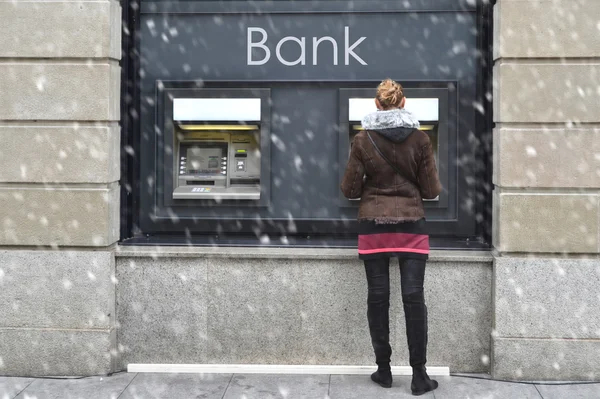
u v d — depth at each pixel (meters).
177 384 5.95
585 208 5.94
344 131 6.48
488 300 6.09
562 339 5.97
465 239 6.54
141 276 6.22
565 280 5.95
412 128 5.57
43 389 5.86
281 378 6.07
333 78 6.54
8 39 6.05
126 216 6.55
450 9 6.46
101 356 6.15
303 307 6.17
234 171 6.61
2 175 6.11
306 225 6.59
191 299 6.21
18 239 6.14
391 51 6.50
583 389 5.80
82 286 6.14
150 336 6.26
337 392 5.74
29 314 6.17
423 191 5.65
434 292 6.11
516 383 5.93
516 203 5.97
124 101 6.45
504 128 5.96
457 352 6.14
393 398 5.61
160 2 6.58
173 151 6.56
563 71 5.91
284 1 6.54
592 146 5.91
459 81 6.47
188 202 6.59
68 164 6.09
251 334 6.21
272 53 6.55
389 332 6.03
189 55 6.58
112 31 6.11
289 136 6.57
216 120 6.50
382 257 5.65
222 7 6.55
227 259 6.18
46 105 6.07
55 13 6.04
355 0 6.50
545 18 5.89
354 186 5.66
